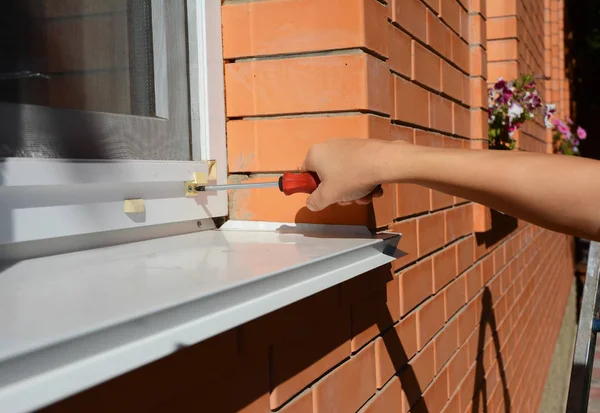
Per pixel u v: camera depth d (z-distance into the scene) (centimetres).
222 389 77
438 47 177
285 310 89
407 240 141
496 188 78
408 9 149
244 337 80
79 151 87
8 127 77
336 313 105
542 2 547
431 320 159
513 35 320
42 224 80
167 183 103
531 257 382
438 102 177
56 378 46
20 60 79
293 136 116
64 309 53
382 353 125
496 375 251
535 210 76
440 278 169
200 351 71
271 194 117
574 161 75
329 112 114
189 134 112
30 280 66
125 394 60
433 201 165
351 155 91
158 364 65
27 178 76
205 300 60
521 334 331
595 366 371
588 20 963
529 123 396
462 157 82
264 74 118
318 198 95
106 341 50
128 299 57
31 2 81
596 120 1088
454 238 185
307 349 96
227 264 76
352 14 112
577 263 877
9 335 46
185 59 111
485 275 233
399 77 142
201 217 112
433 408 158
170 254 85
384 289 126
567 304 679
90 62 91
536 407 391
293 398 93
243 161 119
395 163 88
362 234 110
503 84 298
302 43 115
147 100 102
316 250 88
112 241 93
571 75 789
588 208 73
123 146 96
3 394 42
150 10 103
